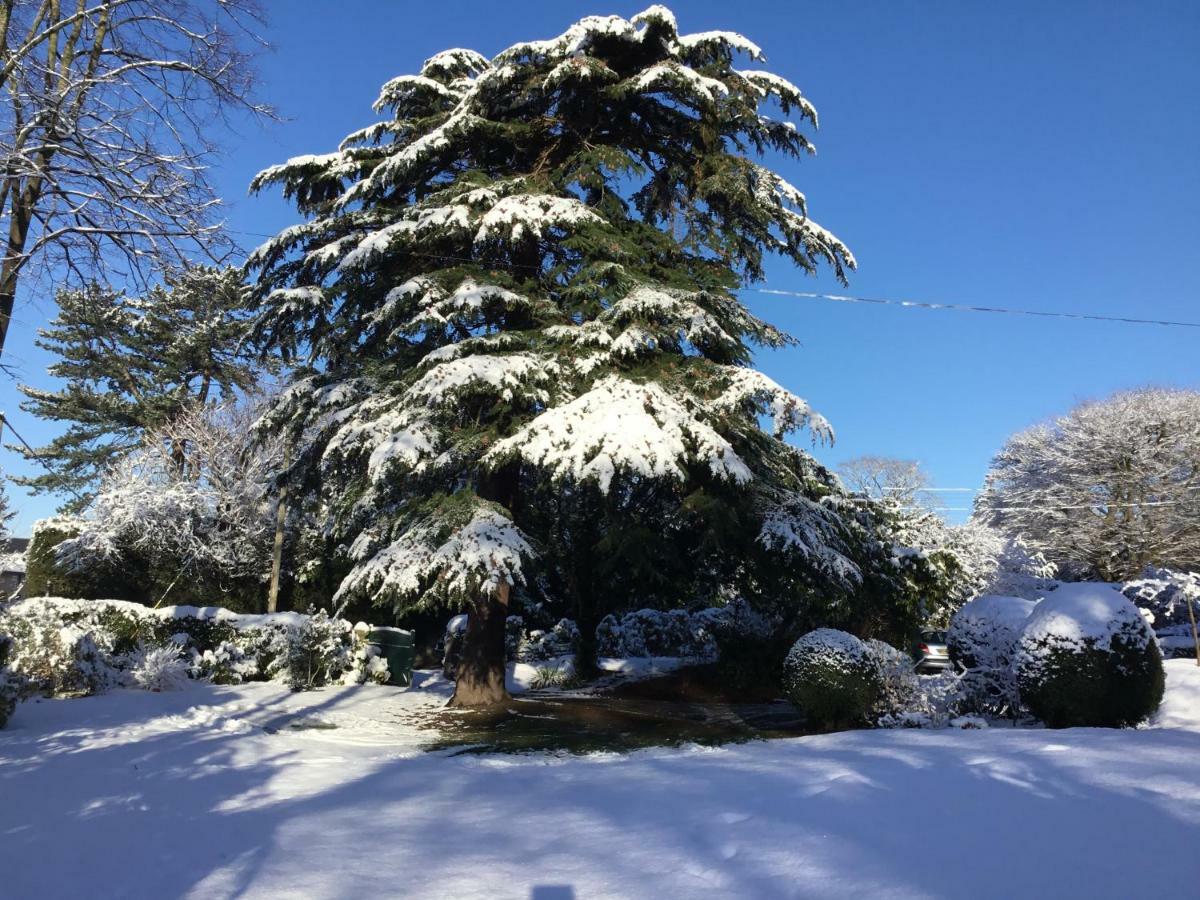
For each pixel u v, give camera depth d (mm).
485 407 13273
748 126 14484
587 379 12656
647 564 13836
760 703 16000
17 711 10477
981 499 49938
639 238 14312
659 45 13961
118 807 6254
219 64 10469
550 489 15117
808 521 13430
